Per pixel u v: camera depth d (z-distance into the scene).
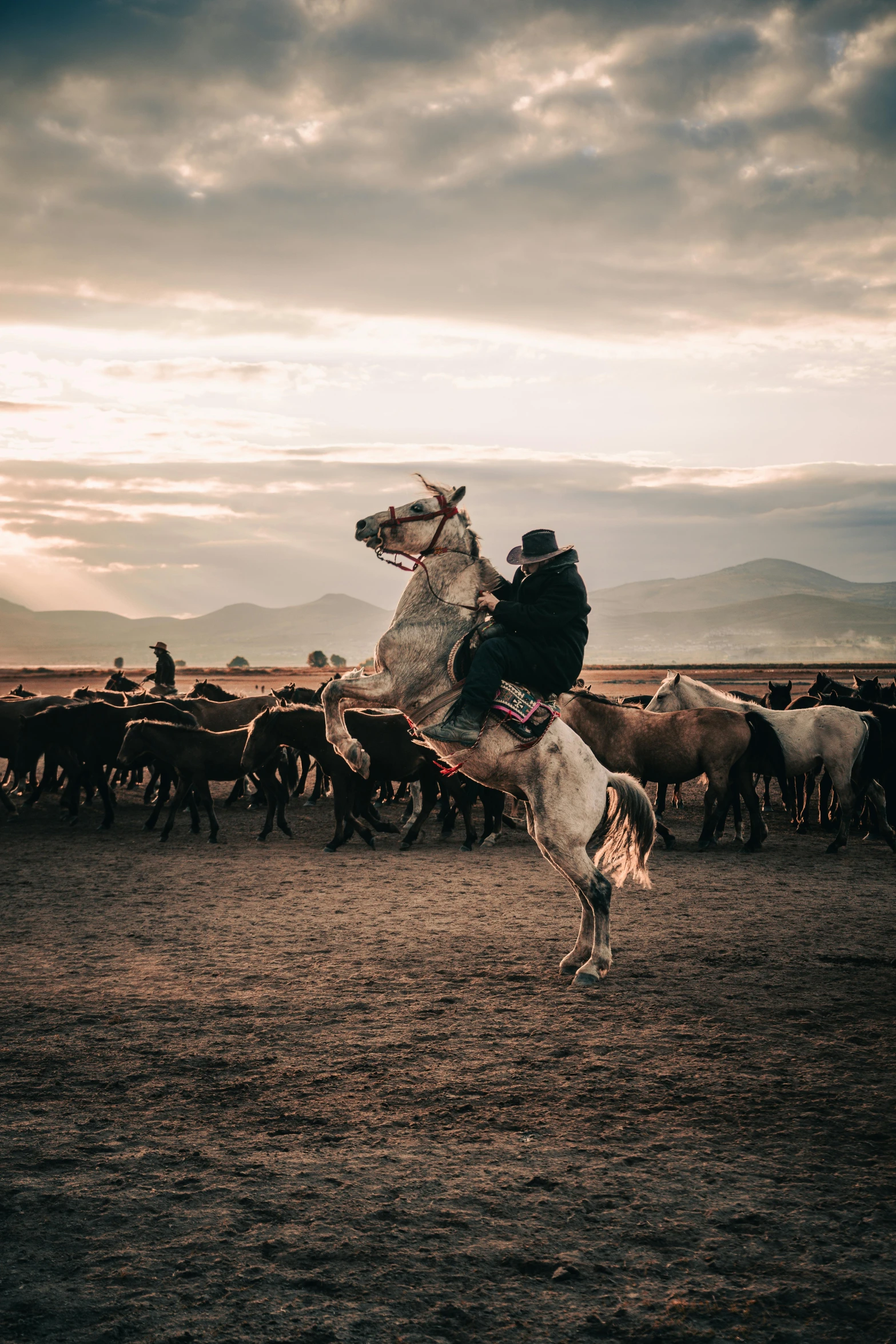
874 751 13.85
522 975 7.73
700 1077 5.50
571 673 7.10
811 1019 6.58
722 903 10.51
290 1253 3.67
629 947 8.63
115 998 7.09
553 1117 4.95
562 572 7.06
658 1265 3.59
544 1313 3.30
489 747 7.14
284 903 10.56
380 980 7.59
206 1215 3.96
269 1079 5.50
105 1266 3.59
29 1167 4.39
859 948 8.55
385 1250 3.70
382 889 11.40
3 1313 3.28
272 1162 4.44
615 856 7.90
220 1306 3.33
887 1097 5.19
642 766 14.18
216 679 99.25
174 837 15.52
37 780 22.95
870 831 15.34
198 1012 6.75
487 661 6.80
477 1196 4.12
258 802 19.38
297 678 103.81
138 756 14.97
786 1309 3.31
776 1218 3.92
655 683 80.25
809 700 19.31
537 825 7.38
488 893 11.16
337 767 14.17
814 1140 4.66
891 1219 3.91
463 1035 6.26
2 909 10.25
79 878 12.02
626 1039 6.18
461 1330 3.21
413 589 7.06
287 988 7.35
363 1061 5.78
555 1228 3.86
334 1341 3.15
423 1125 4.86
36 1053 5.92
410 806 17.67
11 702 19.86
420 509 6.96
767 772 14.35
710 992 7.22
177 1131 4.79
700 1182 4.24
